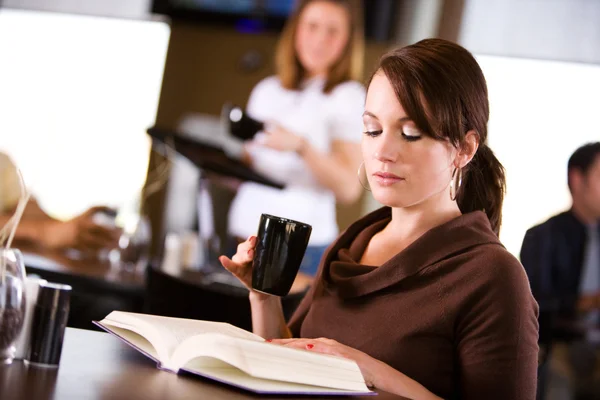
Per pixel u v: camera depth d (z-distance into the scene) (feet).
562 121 15.74
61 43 18.56
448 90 4.62
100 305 8.91
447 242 4.73
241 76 17.42
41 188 18.19
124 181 18.07
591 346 13.60
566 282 13.46
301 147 13.73
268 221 4.38
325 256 5.35
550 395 13.66
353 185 14.42
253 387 3.40
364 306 4.87
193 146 10.66
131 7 17.97
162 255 11.63
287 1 17.16
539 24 15.89
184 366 3.65
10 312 3.39
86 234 10.54
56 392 2.99
